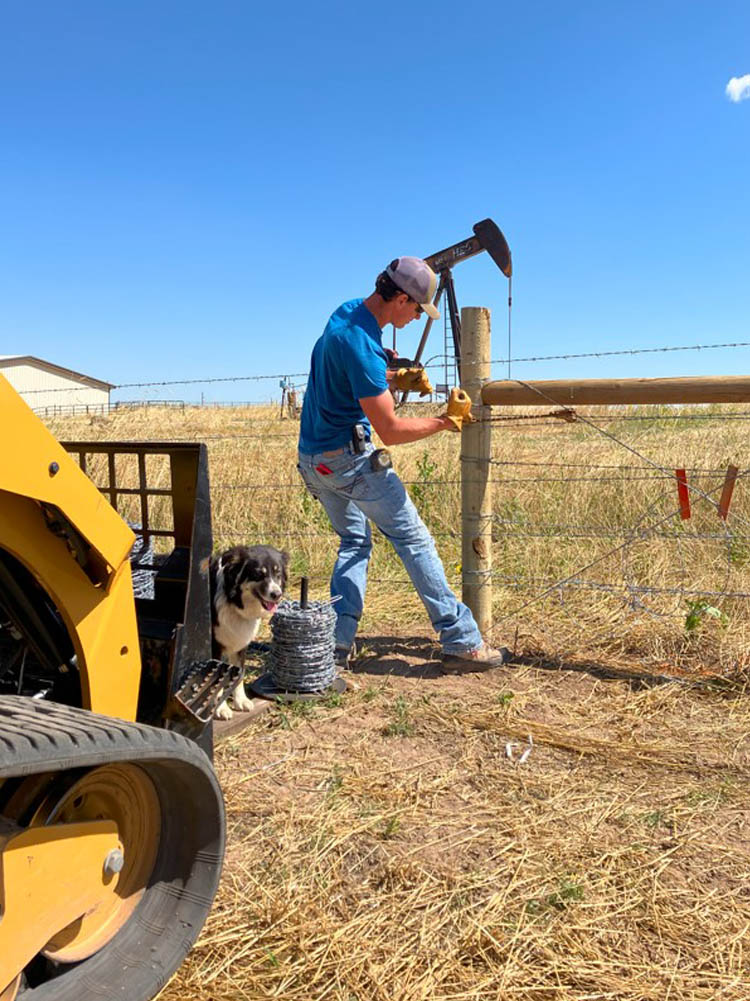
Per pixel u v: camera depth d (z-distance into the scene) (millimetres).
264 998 2227
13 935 1798
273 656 4480
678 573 6402
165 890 2266
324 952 2410
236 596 4168
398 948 2434
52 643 2463
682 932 2520
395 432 4277
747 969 2352
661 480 7953
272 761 3693
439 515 8328
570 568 6605
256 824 3146
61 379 56000
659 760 3684
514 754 3770
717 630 5070
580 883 2760
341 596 4914
